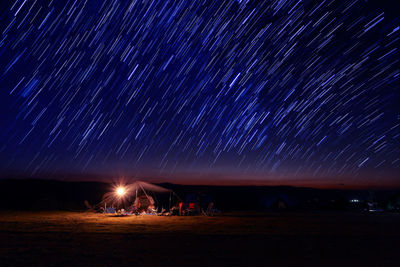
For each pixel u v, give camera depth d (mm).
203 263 5691
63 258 5988
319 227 11078
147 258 6055
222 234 9195
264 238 8500
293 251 6766
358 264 5645
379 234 9328
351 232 9750
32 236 8547
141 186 19734
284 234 9266
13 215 15367
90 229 10078
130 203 18844
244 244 7578
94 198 28438
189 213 16609
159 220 13414
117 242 7738
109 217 14773
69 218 13969
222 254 6438
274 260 5922
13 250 6668
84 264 5574
